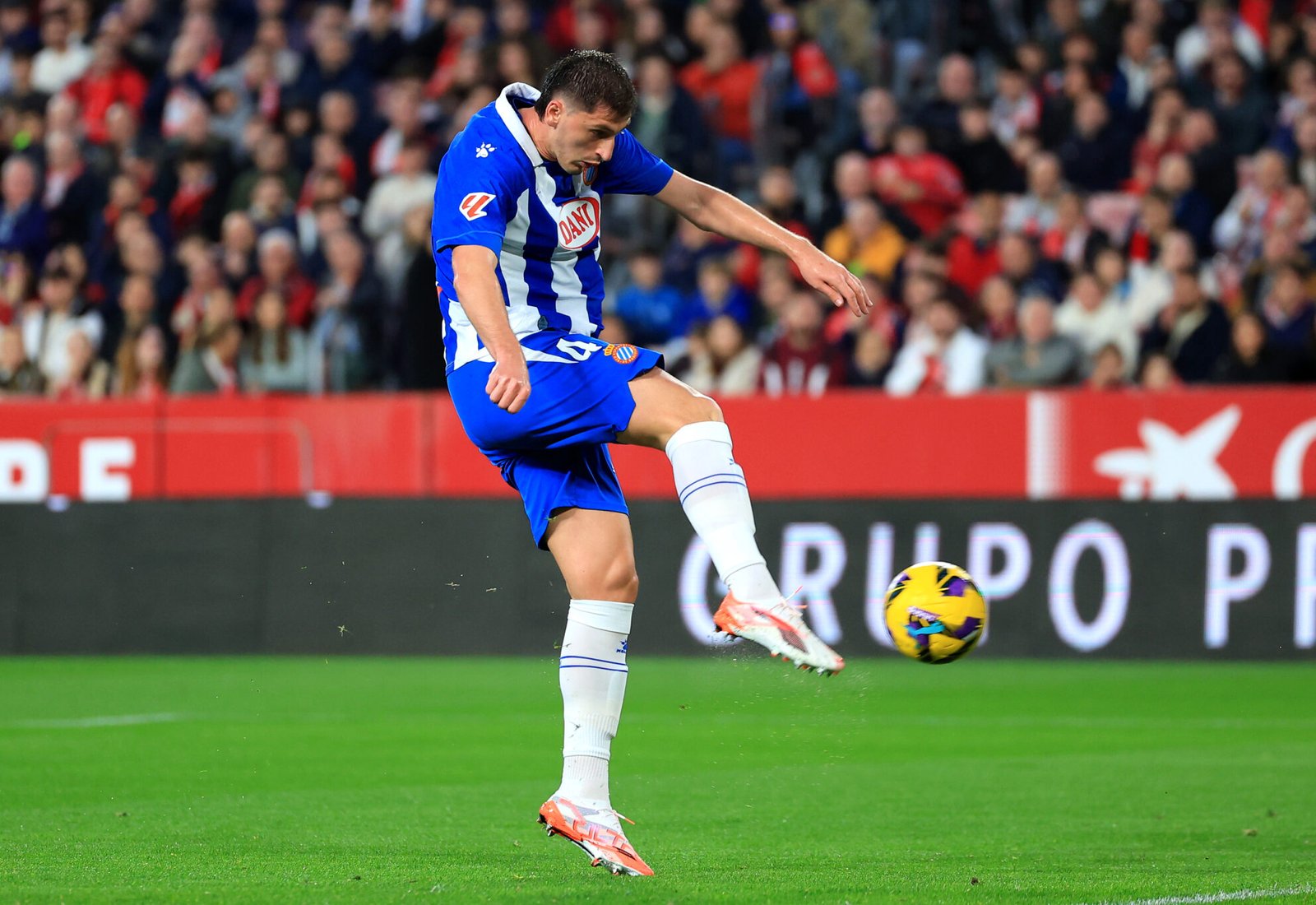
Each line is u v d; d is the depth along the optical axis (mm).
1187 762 24656
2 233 57562
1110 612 40438
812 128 55375
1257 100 52125
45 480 46562
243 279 51312
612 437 14898
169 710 31703
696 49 58344
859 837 18125
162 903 13625
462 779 22969
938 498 41125
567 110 14617
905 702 33156
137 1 64125
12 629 44438
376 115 57219
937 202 51500
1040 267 47844
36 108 61594
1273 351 44031
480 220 14492
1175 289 45062
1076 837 18031
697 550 41656
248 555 43656
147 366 49938
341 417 45406
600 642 15094
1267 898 13773
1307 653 39438
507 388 13695
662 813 20016
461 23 59594
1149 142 51531
